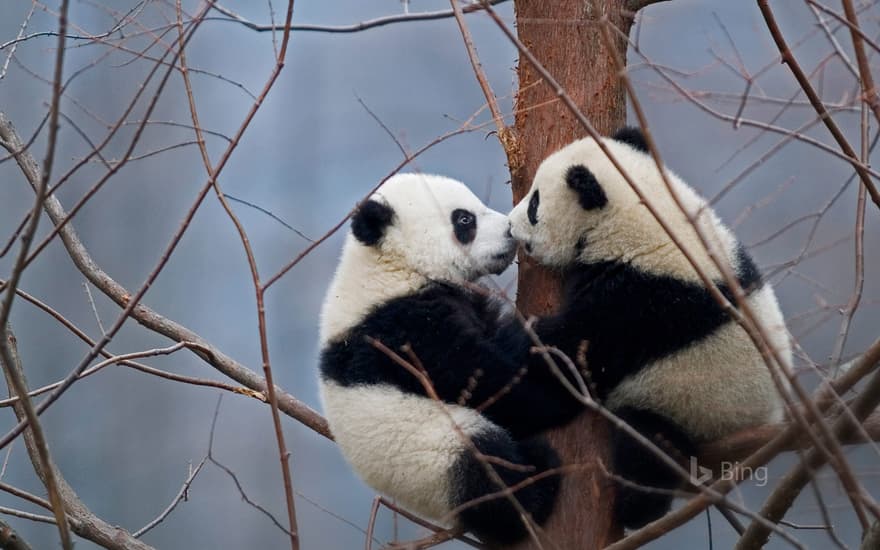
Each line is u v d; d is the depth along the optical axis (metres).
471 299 12.20
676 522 7.86
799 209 18.92
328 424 11.38
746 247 11.18
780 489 7.82
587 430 10.69
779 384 6.96
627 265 10.87
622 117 11.38
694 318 10.52
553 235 11.29
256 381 11.51
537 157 11.46
